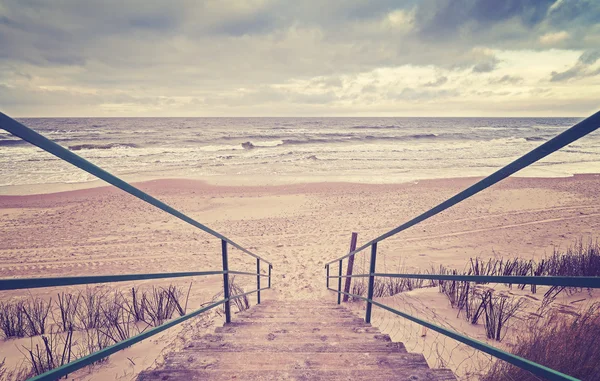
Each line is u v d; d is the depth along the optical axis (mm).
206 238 10117
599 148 33438
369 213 12742
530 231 10195
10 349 3625
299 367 2018
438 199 14500
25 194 14430
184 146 31844
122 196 14422
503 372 2209
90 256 8633
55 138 35906
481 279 1372
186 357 2150
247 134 42844
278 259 8859
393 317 4281
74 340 3768
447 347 3154
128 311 4500
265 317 3910
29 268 7863
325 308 4750
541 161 25422
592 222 10875
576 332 2504
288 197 14867
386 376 1852
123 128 50750
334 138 39406
